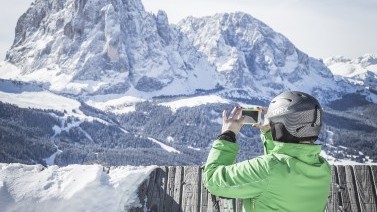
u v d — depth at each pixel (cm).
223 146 229
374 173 565
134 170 566
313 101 228
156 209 562
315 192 222
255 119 238
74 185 536
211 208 554
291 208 219
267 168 219
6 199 512
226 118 239
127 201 523
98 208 511
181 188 576
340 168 578
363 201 553
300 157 222
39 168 566
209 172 225
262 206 222
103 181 539
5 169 554
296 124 224
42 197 518
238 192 217
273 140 235
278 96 237
